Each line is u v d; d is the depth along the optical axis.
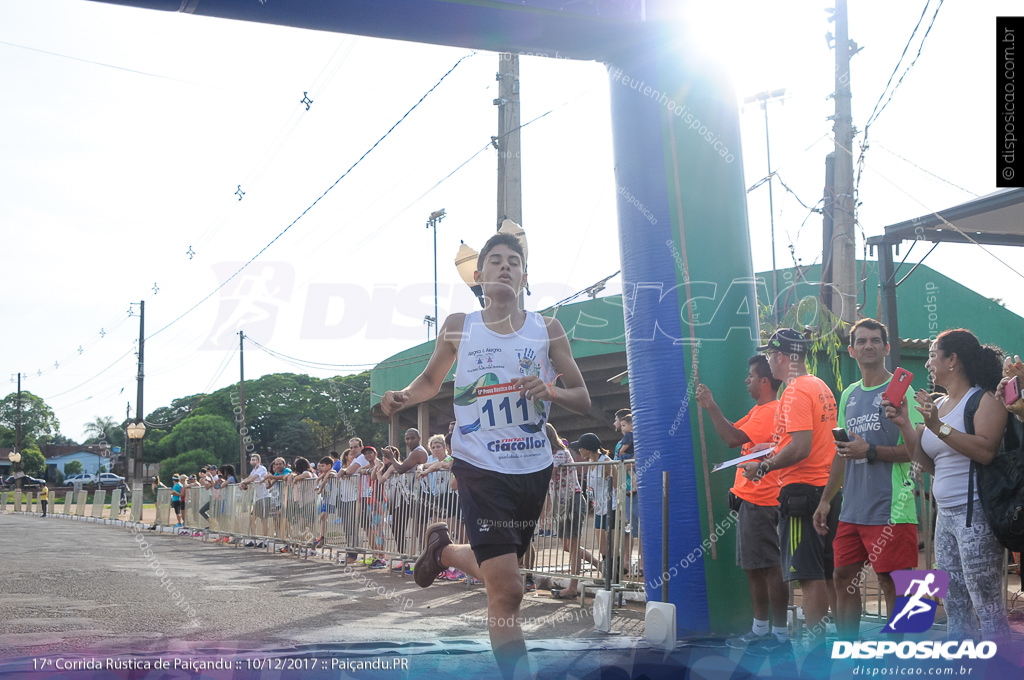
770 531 4.32
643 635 4.73
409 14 4.70
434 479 8.19
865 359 4.04
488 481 3.00
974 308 16.61
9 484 52.50
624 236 5.04
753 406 4.85
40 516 31.12
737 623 4.68
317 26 4.75
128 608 5.25
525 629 5.01
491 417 3.06
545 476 3.12
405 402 3.20
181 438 39.09
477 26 4.80
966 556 3.23
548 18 4.77
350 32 4.84
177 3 4.54
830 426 4.07
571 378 3.23
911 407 3.86
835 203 11.03
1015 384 3.02
